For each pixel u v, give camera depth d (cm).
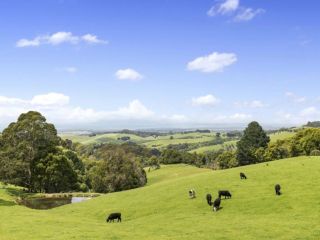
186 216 4850
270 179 6094
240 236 3697
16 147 10912
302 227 3856
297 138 14462
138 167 13062
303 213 4394
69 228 4534
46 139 11525
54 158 11512
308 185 5412
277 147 14400
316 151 12381
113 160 12656
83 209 6494
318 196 4884
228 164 17188
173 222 4588
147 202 6094
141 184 12912
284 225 3972
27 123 11194
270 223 4094
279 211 4594
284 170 6569
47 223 4916
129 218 5447
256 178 6309
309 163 6906
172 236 3859
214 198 5547
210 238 3691
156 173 17850
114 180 12400
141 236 3938
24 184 11412
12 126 11431
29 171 11188
